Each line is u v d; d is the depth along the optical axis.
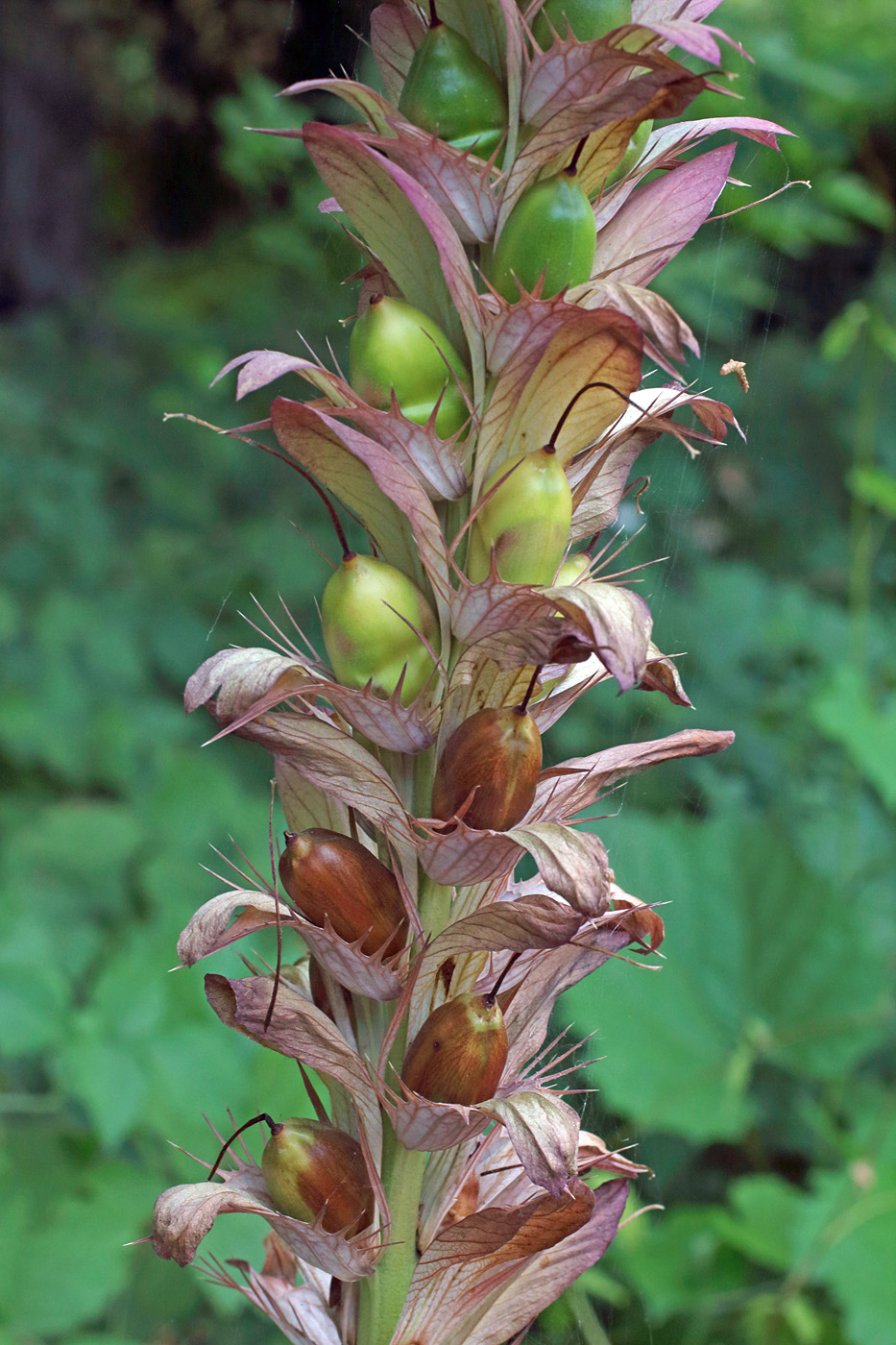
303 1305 0.62
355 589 0.58
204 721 2.37
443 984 0.60
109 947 1.62
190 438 2.96
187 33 3.62
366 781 0.58
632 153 0.60
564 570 0.60
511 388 0.57
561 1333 1.20
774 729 2.33
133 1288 1.23
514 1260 0.60
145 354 3.29
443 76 0.58
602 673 0.60
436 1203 0.61
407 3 0.60
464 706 0.59
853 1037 1.67
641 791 1.92
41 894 1.71
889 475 2.80
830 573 2.71
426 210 0.56
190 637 2.47
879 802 2.29
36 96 3.81
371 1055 0.60
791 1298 1.47
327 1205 0.59
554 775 0.60
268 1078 1.03
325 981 0.61
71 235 3.91
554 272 0.57
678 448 1.46
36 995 1.15
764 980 1.69
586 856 0.56
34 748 2.09
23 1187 1.21
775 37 2.25
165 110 3.75
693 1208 1.62
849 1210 1.48
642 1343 1.50
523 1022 0.61
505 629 0.57
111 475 2.88
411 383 0.58
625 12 0.58
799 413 2.86
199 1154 1.10
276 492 2.81
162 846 1.80
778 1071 1.91
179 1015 1.14
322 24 0.68
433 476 0.58
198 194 3.71
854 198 2.30
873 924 2.08
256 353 0.57
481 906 0.60
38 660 2.28
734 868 1.75
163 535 2.68
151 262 3.66
